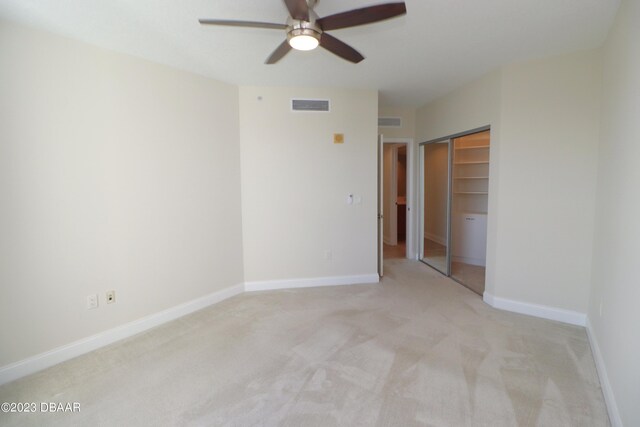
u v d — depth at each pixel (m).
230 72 3.45
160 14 2.25
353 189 4.29
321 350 2.70
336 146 4.19
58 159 2.53
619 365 1.88
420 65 3.30
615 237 2.17
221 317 3.40
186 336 2.99
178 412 2.00
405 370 2.40
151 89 3.10
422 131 5.22
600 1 2.13
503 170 3.38
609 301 2.24
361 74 3.56
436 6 2.18
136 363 2.55
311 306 3.65
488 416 1.93
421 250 5.65
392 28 2.49
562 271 3.15
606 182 2.53
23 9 2.14
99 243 2.80
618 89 2.23
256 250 4.16
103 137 2.78
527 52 2.97
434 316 3.35
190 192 3.49
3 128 2.27
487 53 3.00
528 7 2.21
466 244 5.28
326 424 1.88
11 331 2.36
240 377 2.34
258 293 4.10
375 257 4.45
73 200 2.63
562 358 2.54
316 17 1.93
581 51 2.92
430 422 1.89
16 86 2.31
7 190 2.30
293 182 4.14
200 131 3.55
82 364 2.55
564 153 3.05
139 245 3.08
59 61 2.52
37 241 2.45
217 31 2.50
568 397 2.09
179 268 3.43
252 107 3.97
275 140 4.05
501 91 3.33
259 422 1.91
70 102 2.58
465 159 5.37
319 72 3.48
